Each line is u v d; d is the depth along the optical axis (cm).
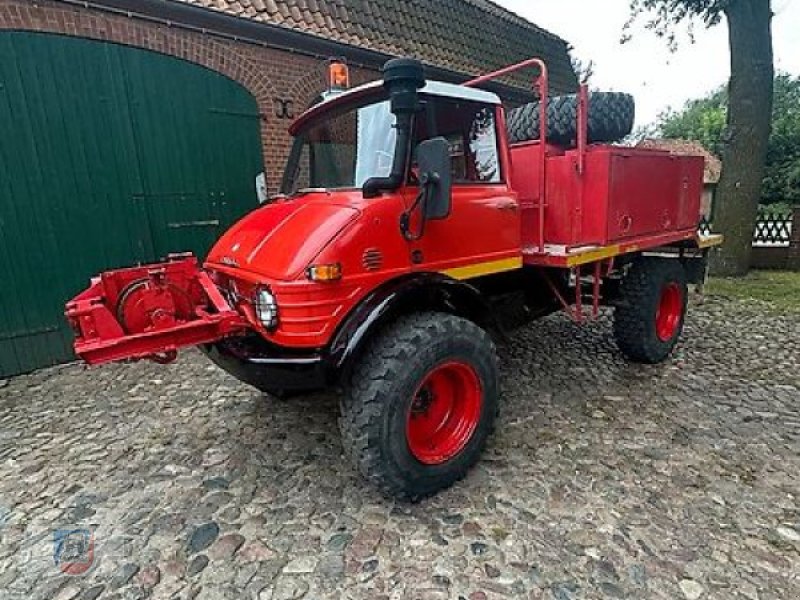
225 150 586
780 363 432
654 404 355
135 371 459
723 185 842
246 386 413
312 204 264
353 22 690
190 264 269
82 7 464
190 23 534
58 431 348
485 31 894
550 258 317
